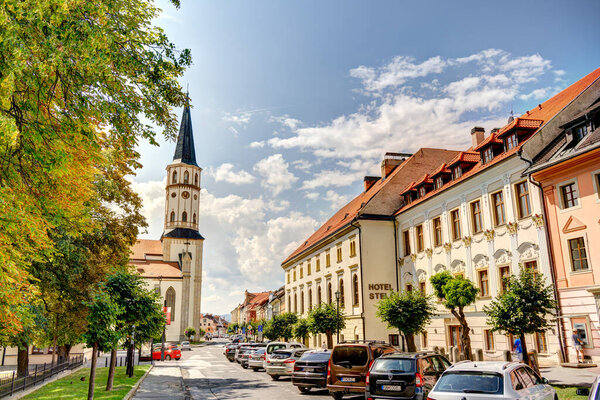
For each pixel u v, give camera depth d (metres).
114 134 9.34
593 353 16.61
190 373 27.61
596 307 16.59
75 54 5.83
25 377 17.75
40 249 8.94
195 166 105.44
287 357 22.94
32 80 5.88
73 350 47.03
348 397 15.88
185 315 90.31
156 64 8.45
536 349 19.39
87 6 5.86
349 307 34.25
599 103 17.44
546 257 18.94
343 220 39.69
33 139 6.43
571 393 12.70
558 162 18.05
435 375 11.48
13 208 6.43
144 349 46.47
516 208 20.88
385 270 32.44
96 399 14.68
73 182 8.21
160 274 90.81
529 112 27.00
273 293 83.31
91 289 15.20
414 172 35.09
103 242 20.94
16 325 7.61
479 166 24.39
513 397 7.54
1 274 6.53
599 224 16.78
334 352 14.55
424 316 22.95
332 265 39.09
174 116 9.27
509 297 15.23
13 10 5.12
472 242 24.00
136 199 24.73
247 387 19.73
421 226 30.05
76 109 7.10
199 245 99.94
